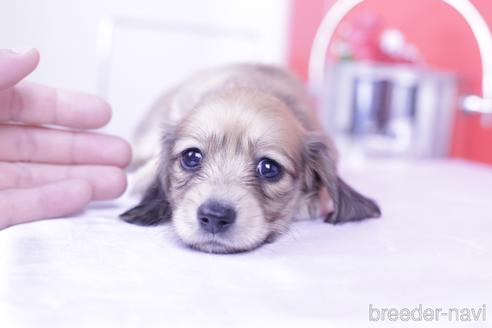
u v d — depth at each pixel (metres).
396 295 0.21
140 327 0.18
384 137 0.58
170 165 0.32
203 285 0.21
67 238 0.25
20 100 0.29
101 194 0.31
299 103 0.38
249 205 0.28
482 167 0.52
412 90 0.56
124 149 0.32
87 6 0.76
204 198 0.27
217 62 0.87
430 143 0.57
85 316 0.19
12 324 0.18
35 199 0.27
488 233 0.29
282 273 0.23
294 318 0.19
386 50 0.58
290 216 0.31
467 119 0.57
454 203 0.36
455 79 0.54
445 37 0.58
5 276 0.21
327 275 0.23
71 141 0.30
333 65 0.56
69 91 0.30
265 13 0.83
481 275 0.23
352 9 0.63
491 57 0.49
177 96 0.44
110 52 0.71
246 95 0.32
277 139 0.30
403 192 0.39
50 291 0.20
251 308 0.20
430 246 0.26
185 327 0.18
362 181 0.43
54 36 0.75
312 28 0.75
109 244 0.25
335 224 0.30
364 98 0.57
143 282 0.21
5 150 0.29
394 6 0.65
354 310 0.20
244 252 0.26
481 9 0.52
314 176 0.33
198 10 0.84
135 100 0.83
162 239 0.26
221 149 0.30
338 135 0.57
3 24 0.71
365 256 0.25
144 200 0.31
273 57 0.82
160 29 0.80
